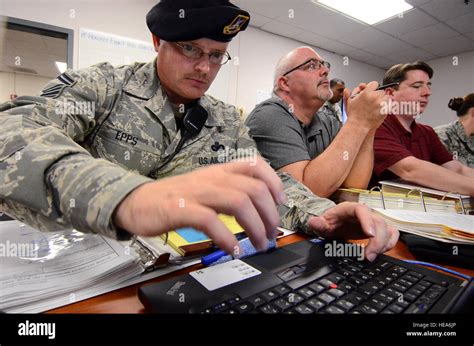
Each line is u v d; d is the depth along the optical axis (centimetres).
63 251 34
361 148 92
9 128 31
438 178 89
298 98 98
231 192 24
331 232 45
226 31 57
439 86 385
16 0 207
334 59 388
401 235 51
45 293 27
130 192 23
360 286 29
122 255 34
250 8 279
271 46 332
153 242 39
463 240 43
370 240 38
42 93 50
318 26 311
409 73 115
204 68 60
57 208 25
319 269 33
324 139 108
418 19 289
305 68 95
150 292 27
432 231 47
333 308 25
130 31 249
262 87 331
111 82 61
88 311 26
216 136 74
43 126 34
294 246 40
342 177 80
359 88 84
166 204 22
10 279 28
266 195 26
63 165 26
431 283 31
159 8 57
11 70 323
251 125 94
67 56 229
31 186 25
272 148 86
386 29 312
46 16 218
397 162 98
